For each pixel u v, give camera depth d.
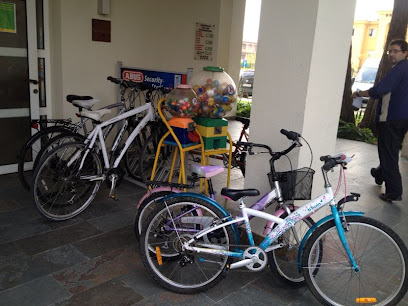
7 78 4.10
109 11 4.77
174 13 5.58
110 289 2.43
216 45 6.34
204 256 2.63
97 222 3.35
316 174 3.01
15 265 2.63
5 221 3.25
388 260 2.82
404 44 4.05
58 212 3.48
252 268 2.38
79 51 4.60
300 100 2.70
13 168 4.32
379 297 2.47
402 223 3.77
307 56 2.62
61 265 2.66
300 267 2.37
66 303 2.27
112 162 3.76
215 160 5.47
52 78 4.61
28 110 4.34
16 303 2.24
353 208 4.09
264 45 2.82
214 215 2.39
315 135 2.87
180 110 3.14
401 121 4.05
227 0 6.85
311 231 2.37
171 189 2.71
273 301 2.43
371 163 6.19
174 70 5.80
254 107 2.96
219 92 3.28
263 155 2.97
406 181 5.14
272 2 2.73
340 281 2.62
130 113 3.75
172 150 4.27
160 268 2.67
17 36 4.09
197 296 2.42
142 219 2.78
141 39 5.25
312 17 2.55
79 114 3.58
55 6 4.36
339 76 2.92
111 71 4.99
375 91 3.95
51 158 3.15
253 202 3.09
